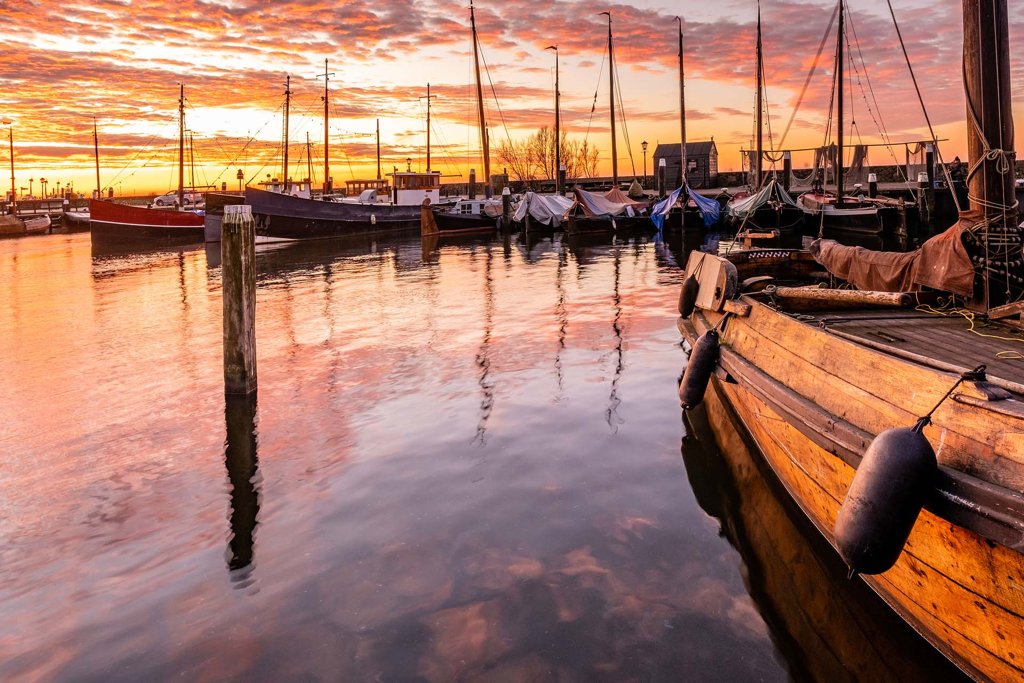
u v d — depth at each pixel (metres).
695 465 6.41
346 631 4.01
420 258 27.73
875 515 3.23
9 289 20.14
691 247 30.38
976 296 6.06
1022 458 3.10
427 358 10.52
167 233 40.28
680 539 5.05
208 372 10.05
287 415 7.97
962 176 32.47
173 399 8.70
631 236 38.00
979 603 3.27
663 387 8.74
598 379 9.14
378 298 16.88
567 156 75.81
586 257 26.61
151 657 3.82
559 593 4.36
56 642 3.97
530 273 21.50
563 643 3.87
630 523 5.30
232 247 8.46
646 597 4.31
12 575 4.71
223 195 37.41
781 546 4.97
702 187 59.84
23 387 9.40
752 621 4.07
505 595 4.34
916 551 3.62
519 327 12.69
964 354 4.91
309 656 3.80
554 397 8.41
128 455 6.86
